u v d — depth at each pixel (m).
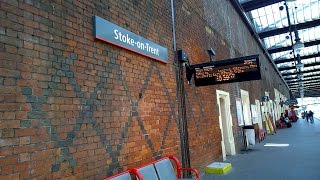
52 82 3.65
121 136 4.77
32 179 3.22
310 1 23.23
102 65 4.55
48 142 3.48
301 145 13.67
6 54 3.14
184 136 7.10
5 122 3.03
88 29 4.36
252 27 20.31
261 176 7.28
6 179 2.96
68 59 3.93
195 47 8.80
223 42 12.36
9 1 3.25
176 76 7.13
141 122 5.38
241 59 7.21
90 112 4.19
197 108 8.20
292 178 6.89
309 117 41.41
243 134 13.39
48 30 3.69
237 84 13.70
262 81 23.64
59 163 3.59
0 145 2.95
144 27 5.96
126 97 5.04
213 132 9.27
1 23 3.13
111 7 4.97
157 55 6.23
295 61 37.69
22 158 3.15
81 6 4.29
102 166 4.28
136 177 4.71
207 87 9.32
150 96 5.80
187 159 7.06
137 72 5.47
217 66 7.48
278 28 26.41
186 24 8.33
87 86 4.20
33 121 3.33
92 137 4.16
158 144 5.86
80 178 3.87
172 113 6.64
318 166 8.16
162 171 5.18
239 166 8.87
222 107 11.65
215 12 11.70
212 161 8.81
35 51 3.48
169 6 7.35
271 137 19.44
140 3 5.95
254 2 20.05
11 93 3.13
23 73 3.29
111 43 4.76
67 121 3.79
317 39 30.75
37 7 3.58
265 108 23.20
